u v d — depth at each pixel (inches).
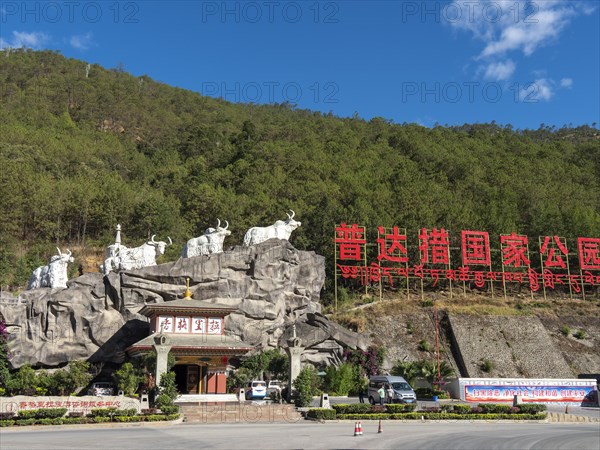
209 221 3900.1
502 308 3063.5
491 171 5024.6
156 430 1293.1
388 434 1236.5
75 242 3791.8
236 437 1161.4
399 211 3870.6
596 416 1777.8
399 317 2901.1
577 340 2938.0
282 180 4515.3
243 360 2252.7
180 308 1975.9
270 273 2439.7
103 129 6525.6
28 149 4532.5
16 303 2164.1
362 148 5831.7
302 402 1726.1
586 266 3348.9
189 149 5738.2
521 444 1101.1
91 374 2081.7
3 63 7396.7
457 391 2165.4
